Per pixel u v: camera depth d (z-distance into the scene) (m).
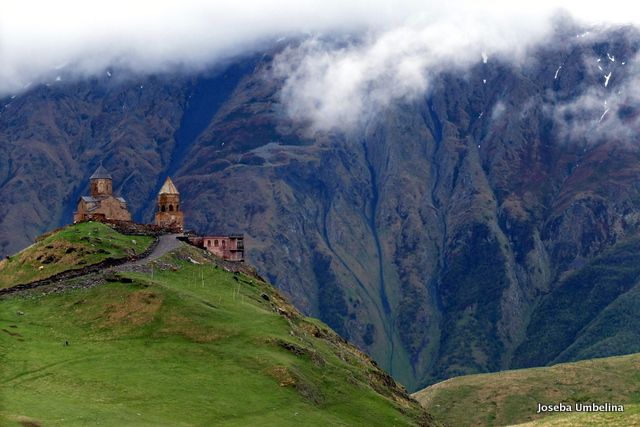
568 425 174.25
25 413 156.62
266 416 180.00
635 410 179.38
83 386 177.38
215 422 171.75
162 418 167.62
